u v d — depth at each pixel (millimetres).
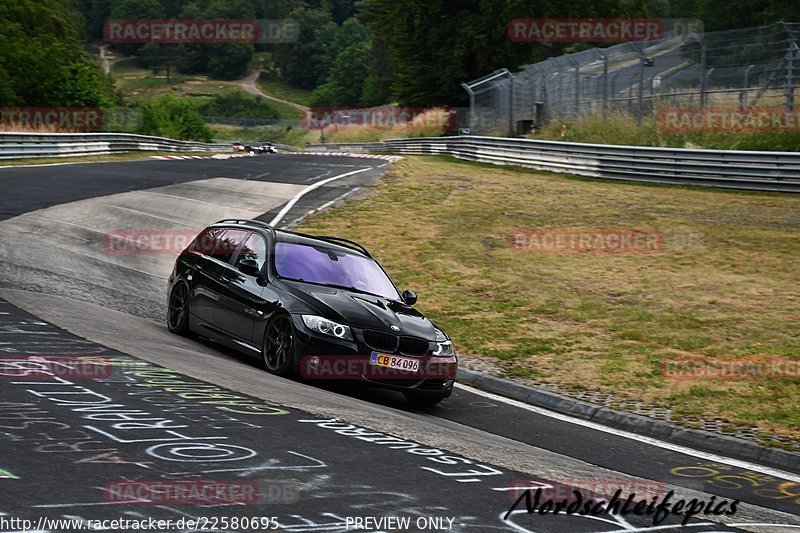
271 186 42688
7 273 19938
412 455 9781
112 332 15234
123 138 69625
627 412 14906
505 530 7500
